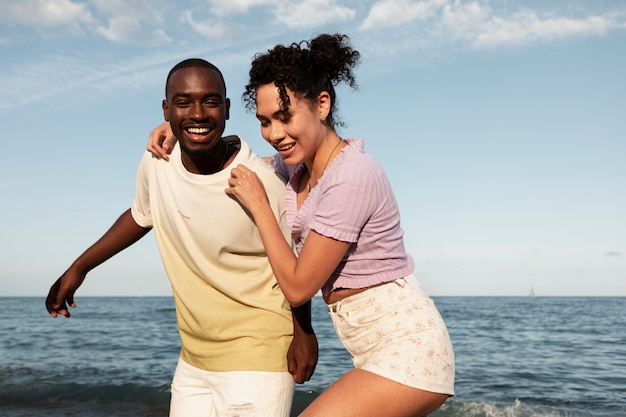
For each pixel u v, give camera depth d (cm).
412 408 239
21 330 2633
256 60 253
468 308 5338
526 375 1393
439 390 242
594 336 2400
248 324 300
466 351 1888
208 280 302
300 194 279
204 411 317
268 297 302
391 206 253
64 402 1044
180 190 296
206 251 299
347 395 235
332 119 267
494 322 3291
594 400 1099
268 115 252
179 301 313
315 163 263
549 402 1085
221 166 292
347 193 241
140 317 3612
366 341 253
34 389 1132
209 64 284
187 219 296
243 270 302
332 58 252
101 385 1169
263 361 294
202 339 310
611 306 5712
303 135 252
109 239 343
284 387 299
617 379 1338
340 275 254
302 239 267
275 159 308
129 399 1065
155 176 310
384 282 252
